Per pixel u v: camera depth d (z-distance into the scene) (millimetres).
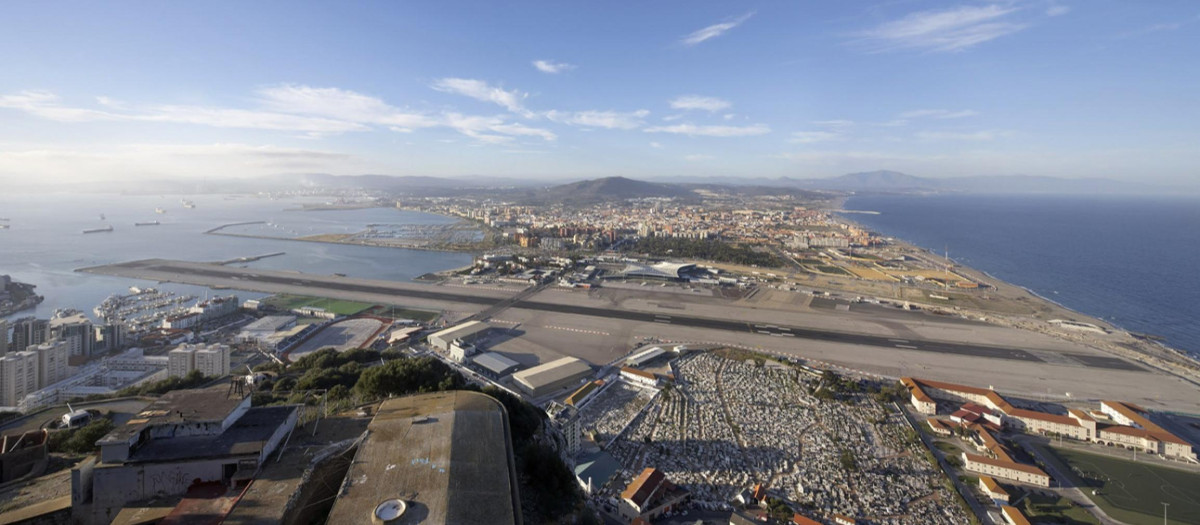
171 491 36625
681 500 85938
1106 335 195625
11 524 37500
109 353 162750
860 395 137375
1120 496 94625
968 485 97438
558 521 48500
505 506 33219
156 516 34344
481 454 39250
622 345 177500
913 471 100125
